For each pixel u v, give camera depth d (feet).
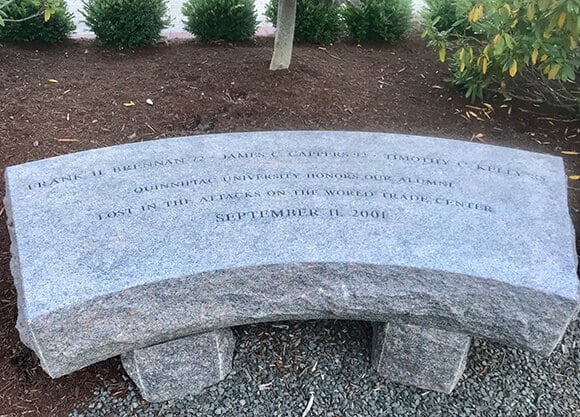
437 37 16.02
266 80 16.15
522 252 8.58
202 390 9.11
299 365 9.46
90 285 7.86
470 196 9.75
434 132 14.94
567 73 13.44
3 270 11.01
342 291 8.48
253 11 19.75
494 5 12.75
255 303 8.49
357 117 15.21
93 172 10.17
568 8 11.73
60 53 18.15
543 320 8.21
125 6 17.95
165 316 8.18
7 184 9.85
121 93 15.71
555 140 14.99
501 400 9.10
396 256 8.38
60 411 8.80
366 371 9.41
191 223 8.94
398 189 9.86
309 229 8.85
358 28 19.77
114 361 9.49
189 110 15.07
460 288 8.23
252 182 9.95
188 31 19.70
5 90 15.58
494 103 16.38
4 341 9.75
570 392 9.27
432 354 8.85
